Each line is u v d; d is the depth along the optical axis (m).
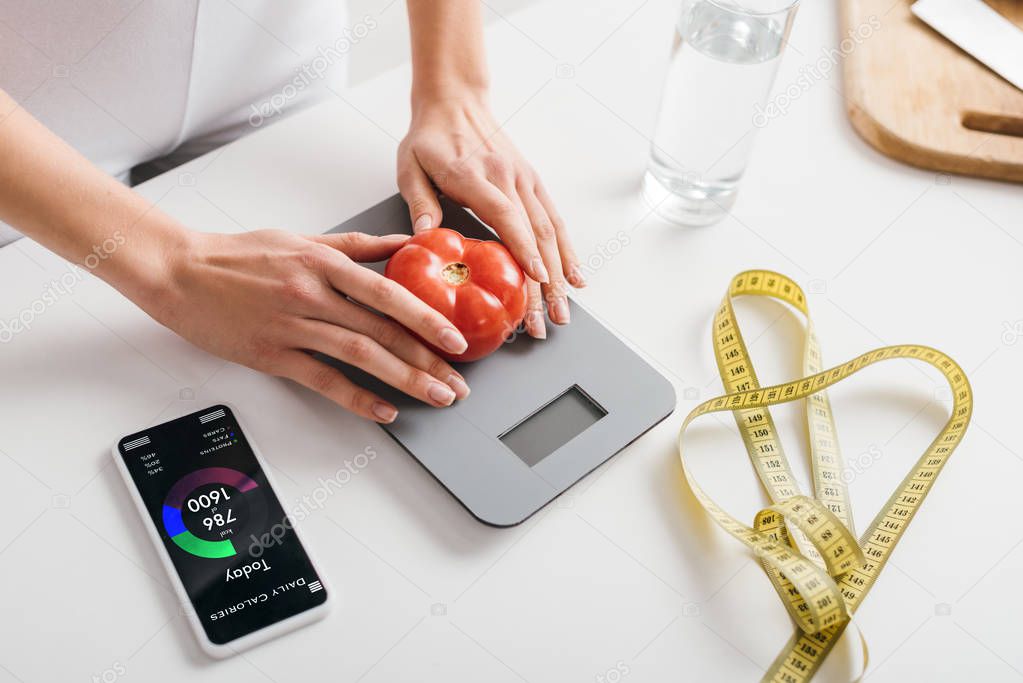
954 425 0.98
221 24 1.21
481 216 1.06
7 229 1.20
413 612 0.84
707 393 1.00
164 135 1.29
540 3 1.34
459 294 0.93
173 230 0.97
